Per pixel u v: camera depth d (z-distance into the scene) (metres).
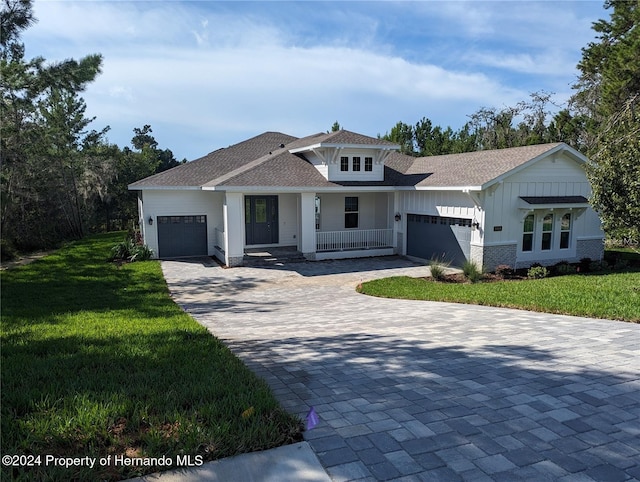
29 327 7.82
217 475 3.00
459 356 6.03
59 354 5.74
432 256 18.50
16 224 26.73
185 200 20.72
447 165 19.92
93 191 40.31
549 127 32.06
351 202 22.05
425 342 6.88
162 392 4.19
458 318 8.78
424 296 11.66
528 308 9.47
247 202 20.44
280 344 6.98
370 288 13.41
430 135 42.34
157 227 20.48
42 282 14.54
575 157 16.67
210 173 21.75
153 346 6.16
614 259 18.58
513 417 3.98
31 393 4.07
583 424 3.84
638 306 8.94
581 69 25.83
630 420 3.91
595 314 8.51
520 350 6.24
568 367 5.42
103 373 4.79
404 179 20.48
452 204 17.12
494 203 15.71
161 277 15.69
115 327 7.77
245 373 4.88
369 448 3.40
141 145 83.88
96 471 2.92
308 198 19.06
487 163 17.44
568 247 17.52
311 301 11.94
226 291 13.62
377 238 20.78
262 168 19.39
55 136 32.56
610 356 5.85
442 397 4.49
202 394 4.13
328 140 19.17
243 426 3.50
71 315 9.20
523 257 16.55
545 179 16.55
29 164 27.25
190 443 3.20
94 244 27.47
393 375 5.24
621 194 11.64
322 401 4.40
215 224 21.20
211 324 8.95
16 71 13.61
